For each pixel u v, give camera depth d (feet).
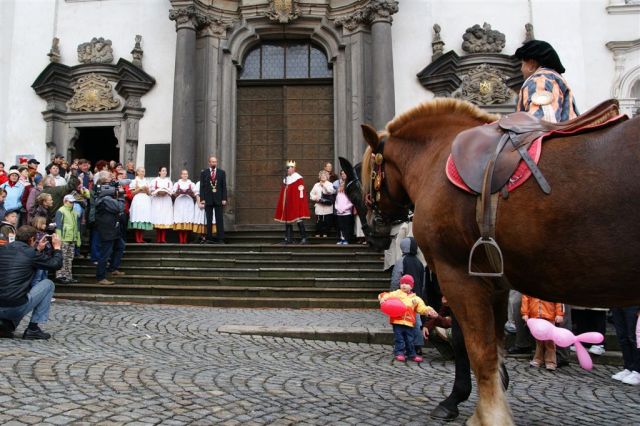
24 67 55.62
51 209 34.14
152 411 11.44
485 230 7.93
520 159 7.76
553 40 52.19
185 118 49.11
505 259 7.97
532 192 7.51
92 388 13.11
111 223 34.06
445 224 8.80
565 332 14.48
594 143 7.27
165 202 42.73
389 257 33.71
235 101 53.11
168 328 24.13
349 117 51.70
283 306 32.04
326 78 53.57
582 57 51.88
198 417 11.14
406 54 52.70
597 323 21.47
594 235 6.95
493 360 8.63
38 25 56.08
